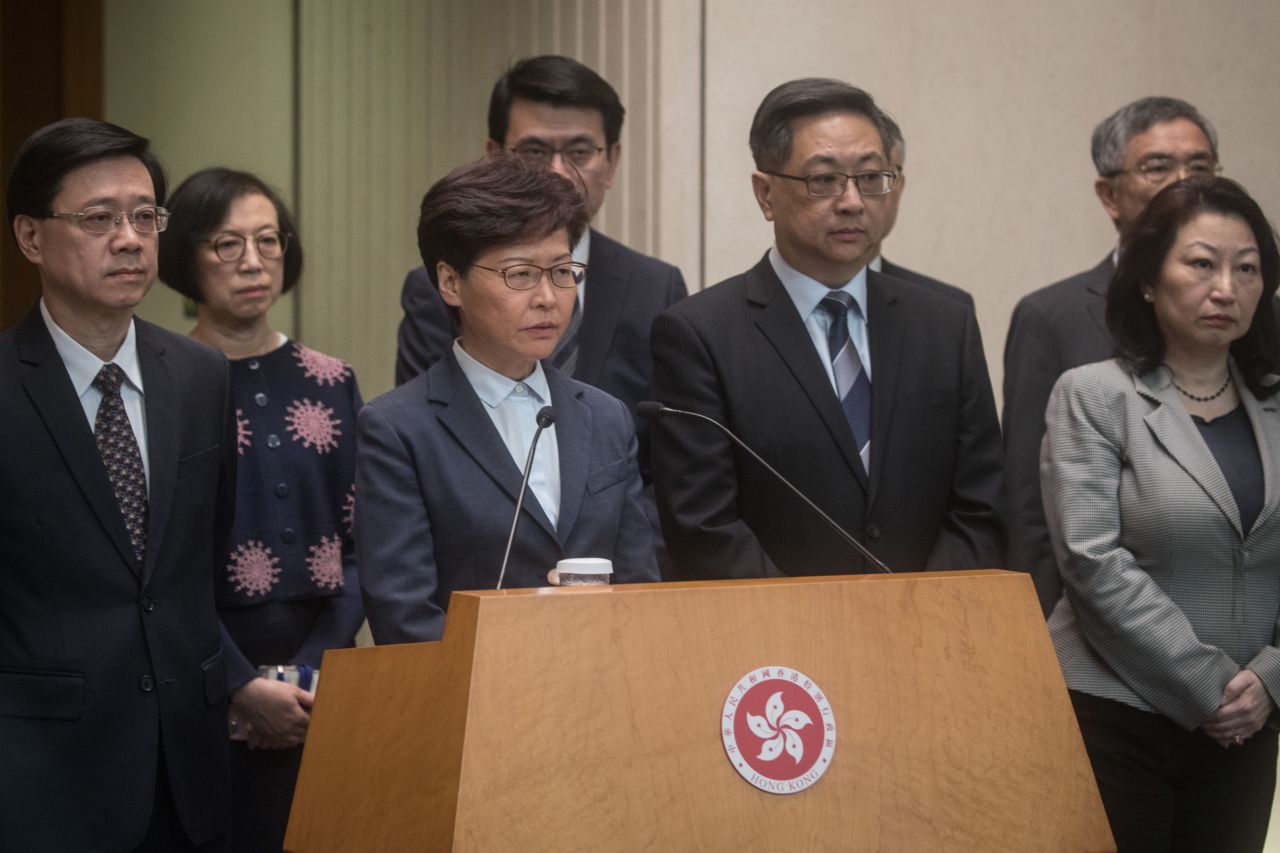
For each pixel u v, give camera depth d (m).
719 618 2.00
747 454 3.30
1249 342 3.59
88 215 2.91
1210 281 3.46
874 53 6.17
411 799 1.93
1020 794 2.09
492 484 2.89
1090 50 6.34
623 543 3.04
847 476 3.30
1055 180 6.33
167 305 5.98
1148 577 3.39
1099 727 3.41
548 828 1.83
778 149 3.44
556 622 1.91
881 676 2.06
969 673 2.12
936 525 3.37
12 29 5.97
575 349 3.95
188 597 3.03
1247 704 3.28
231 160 6.19
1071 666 3.48
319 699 2.29
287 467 3.82
